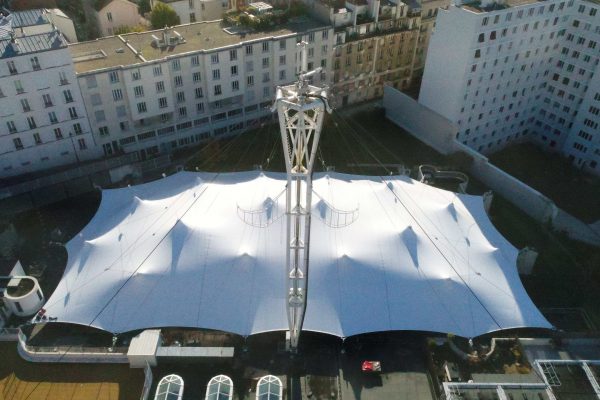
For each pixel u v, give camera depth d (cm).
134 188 7412
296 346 5494
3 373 5228
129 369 5281
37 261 6888
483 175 8881
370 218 6494
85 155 8500
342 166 9012
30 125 7781
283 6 10675
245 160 8975
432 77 9275
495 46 8575
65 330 5759
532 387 4678
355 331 5500
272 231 6212
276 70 9538
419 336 5747
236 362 5369
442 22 8681
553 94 9788
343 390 5191
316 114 4478
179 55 8462
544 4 8569
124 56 8450
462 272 6075
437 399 5116
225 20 9794
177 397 4747
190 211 6456
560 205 8712
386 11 10362
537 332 5969
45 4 12681
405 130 10238
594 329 6253
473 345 5644
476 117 9394
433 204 7000
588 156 9462
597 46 8762
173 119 9044
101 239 6334
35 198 7825
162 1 11744
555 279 7075
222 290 5731
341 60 10188
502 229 7981
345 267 5906
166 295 5691
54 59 7500
